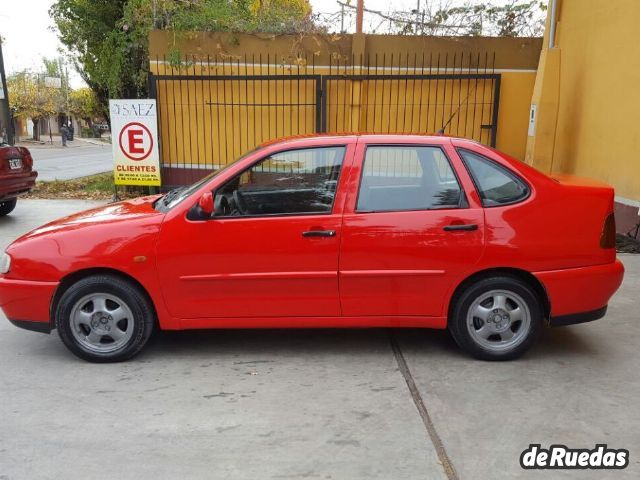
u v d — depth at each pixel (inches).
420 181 164.9
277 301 164.9
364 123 426.3
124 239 161.5
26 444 126.9
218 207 164.1
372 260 161.9
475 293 164.2
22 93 1913.1
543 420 136.5
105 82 499.2
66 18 535.2
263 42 417.7
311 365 168.2
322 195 163.9
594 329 195.2
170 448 125.2
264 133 433.4
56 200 460.4
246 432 131.6
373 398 147.5
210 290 163.9
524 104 417.7
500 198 163.5
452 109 421.1
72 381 157.8
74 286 163.6
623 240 303.3
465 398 147.3
